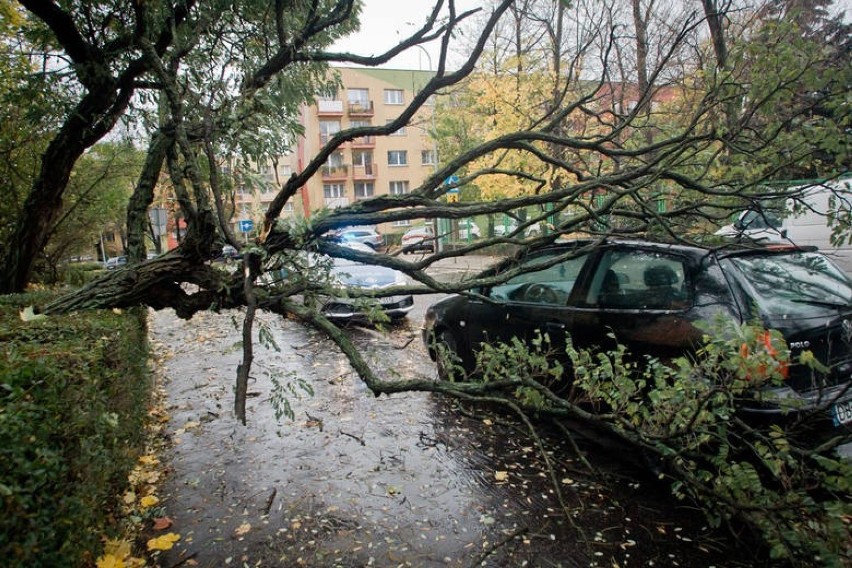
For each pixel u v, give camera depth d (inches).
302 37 137.8
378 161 1608.0
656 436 93.7
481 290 188.4
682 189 151.6
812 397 104.0
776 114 128.5
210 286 120.3
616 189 123.6
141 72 167.8
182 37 152.1
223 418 178.2
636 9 251.4
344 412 180.1
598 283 146.0
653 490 121.0
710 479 92.4
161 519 112.7
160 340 334.3
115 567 83.8
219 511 117.3
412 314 376.5
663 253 133.1
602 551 99.0
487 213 115.7
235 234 112.0
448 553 100.0
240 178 166.7
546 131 127.4
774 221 180.7
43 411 57.4
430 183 119.3
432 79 100.7
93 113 175.9
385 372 225.3
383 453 146.4
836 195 121.5
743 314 112.1
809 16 267.7
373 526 109.9
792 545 77.1
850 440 74.4
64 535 60.7
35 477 52.1
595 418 95.2
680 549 99.0
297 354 271.7
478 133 590.9
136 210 173.0
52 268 335.6
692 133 140.4
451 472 133.6
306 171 106.7
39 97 179.5
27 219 197.0
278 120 182.2
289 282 111.8
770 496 79.4
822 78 109.5
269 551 101.8
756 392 80.8
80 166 318.0
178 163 150.3
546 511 113.9
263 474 135.5
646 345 126.9
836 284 123.7
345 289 112.4
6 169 251.0
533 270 122.1
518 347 109.7
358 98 1589.6
